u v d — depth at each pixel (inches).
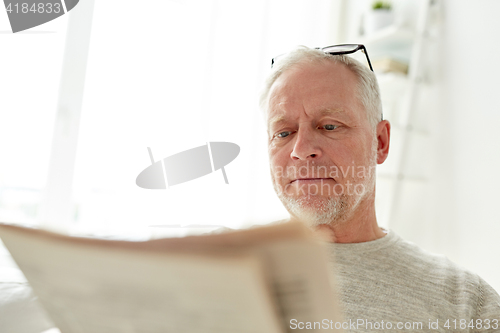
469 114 57.5
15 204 63.1
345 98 30.0
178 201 70.5
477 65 56.8
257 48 77.5
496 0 54.6
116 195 68.1
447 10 62.5
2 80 62.7
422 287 26.6
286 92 31.0
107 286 11.7
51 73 64.1
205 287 10.1
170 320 11.6
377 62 66.3
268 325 10.3
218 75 75.2
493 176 53.3
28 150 63.6
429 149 63.5
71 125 62.9
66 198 62.2
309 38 80.7
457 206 58.2
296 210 30.1
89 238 11.2
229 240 10.3
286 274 10.4
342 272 27.2
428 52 65.1
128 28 69.8
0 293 27.4
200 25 75.0
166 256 10.0
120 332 12.9
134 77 70.2
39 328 26.9
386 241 29.6
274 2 79.0
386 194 69.9
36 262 12.7
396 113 70.5
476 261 54.7
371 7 72.4
